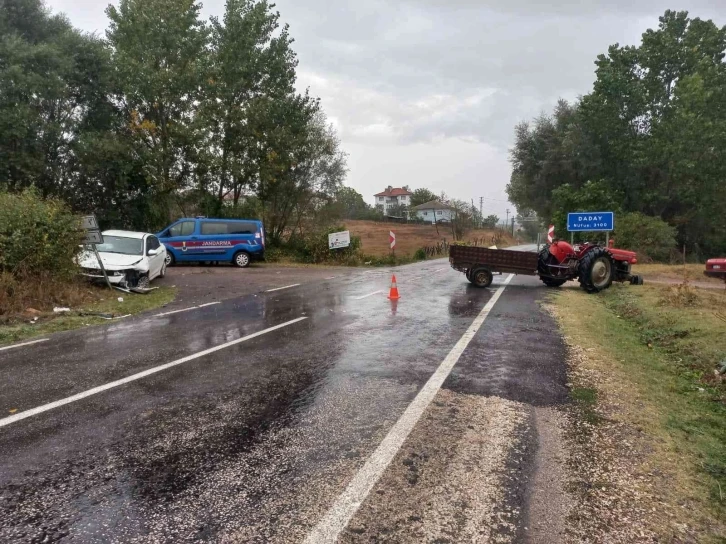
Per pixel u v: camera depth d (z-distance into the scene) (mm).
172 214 25922
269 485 3326
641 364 6676
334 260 25312
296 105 24750
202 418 4461
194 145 22703
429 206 87250
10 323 8938
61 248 11336
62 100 20469
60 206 11992
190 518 2957
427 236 54031
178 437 4066
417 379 5586
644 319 9938
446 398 4988
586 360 6590
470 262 14719
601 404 4961
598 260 14312
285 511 3033
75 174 21000
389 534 2822
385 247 40469
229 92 23219
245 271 19531
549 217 43281
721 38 31156
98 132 21000
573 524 2963
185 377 5656
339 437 4062
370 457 3719
